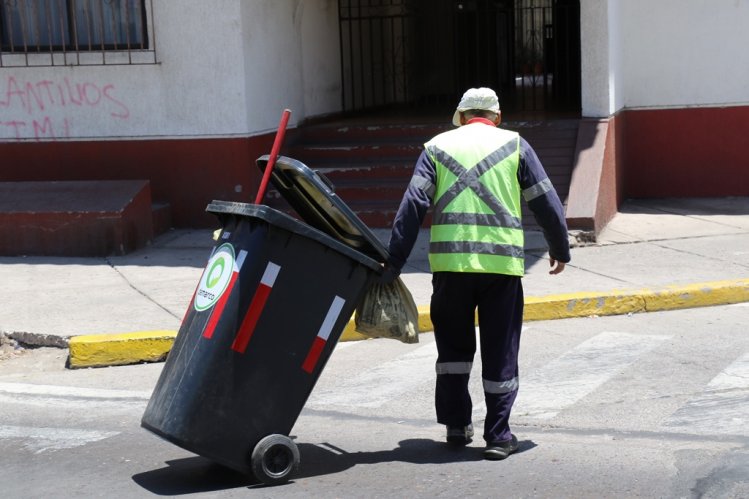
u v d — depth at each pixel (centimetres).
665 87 1338
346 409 678
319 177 545
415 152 1277
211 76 1209
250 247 523
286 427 536
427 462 568
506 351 558
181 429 518
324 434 629
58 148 1249
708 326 833
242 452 528
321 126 1346
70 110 1241
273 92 1281
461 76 1689
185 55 1209
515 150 555
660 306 889
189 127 1221
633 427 613
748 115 1320
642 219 1233
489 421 564
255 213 516
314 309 531
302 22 1362
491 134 561
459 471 551
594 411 645
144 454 605
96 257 1116
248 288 520
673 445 576
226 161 1218
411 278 988
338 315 536
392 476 548
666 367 726
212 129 1216
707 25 1315
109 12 1223
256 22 1234
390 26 1628
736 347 768
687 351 762
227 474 566
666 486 515
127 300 933
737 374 703
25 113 1250
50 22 1237
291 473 544
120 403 712
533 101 1527
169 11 1203
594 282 941
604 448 577
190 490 542
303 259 527
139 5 1214
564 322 866
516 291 559
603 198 1173
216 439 522
